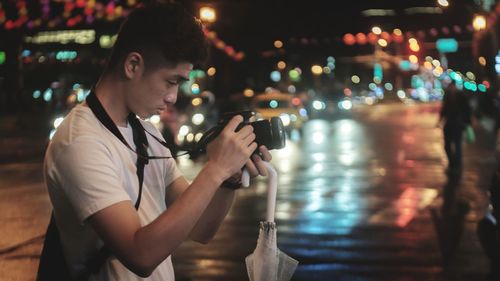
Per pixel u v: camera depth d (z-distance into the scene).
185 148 2.20
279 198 10.40
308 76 73.62
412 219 8.59
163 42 1.91
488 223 5.61
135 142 2.06
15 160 16.98
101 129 1.96
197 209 1.85
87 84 37.59
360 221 8.48
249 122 2.06
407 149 19.36
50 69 40.88
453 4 29.41
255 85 55.00
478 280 5.91
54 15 24.69
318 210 9.30
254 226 8.21
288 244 7.24
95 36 37.69
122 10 22.77
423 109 57.16
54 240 2.03
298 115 24.64
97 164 1.87
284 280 2.12
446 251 6.92
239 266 6.42
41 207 9.52
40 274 2.03
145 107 1.98
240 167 1.95
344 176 13.16
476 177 12.77
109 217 1.83
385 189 11.30
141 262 1.80
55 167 1.89
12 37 36.88
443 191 11.00
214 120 21.16
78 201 1.85
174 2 1.99
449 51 47.25
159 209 2.12
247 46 41.62
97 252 1.96
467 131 13.89
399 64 73.44
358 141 22.83
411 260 6.57
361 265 6.39
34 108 40.59
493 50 32.72
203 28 2.01
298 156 17.55
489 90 33.28
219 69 37.22
